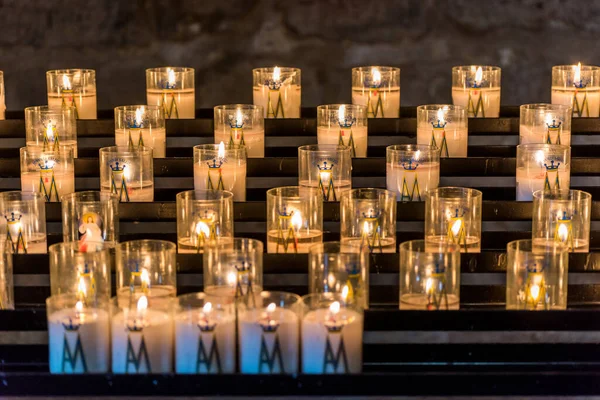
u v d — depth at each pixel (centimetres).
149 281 254
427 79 472
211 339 236
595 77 340
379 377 237
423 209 296
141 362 237
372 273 277
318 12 469
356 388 237
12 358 257
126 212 297
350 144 321
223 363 238
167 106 345
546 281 255
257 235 300
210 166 299
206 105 475
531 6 464
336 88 474
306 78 473
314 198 278
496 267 277
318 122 324
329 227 299
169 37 468
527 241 264
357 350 238
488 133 342
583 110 341
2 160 323
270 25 470
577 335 255
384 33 470
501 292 274
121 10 465
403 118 339
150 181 302
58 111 319
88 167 323
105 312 239
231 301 251
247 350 237
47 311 242
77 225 282
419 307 257
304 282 279
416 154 295
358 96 346
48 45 464
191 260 278
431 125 318
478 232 280
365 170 317
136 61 469
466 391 240
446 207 277
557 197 282
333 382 236
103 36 466
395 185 298
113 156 297
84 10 464
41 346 257
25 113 322
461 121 318
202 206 277
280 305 238
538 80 470
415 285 257
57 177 303
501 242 294
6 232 280
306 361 238
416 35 470
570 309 254
